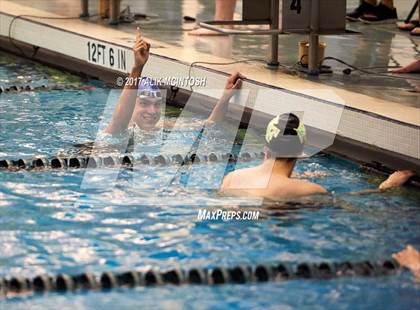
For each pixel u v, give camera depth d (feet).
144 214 35.12
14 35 74.49
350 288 28.60
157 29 70.18
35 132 48.01
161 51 59.77
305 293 28.19
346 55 59.98
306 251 31.60
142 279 29.09
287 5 51.47
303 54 54.90
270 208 35.91
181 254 31.17
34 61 72.84
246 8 53.93
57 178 39.86
